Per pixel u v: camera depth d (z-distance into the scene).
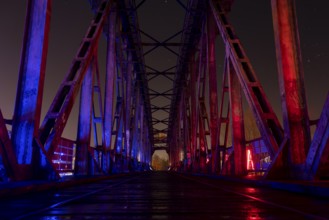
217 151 13.48
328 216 3.18
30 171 7.02
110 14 17.03
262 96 8.98
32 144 7.15
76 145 11.34
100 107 13.48
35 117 7.23
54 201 4.46
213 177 13.23
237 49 11.05
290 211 3.52
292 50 7.71
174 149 49.44
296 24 7.86
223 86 12.84
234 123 11.41
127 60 24.36
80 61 10.08
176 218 3.11
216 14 13.48
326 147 5.99
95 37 11.28
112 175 13.88
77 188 7.18
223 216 3.22
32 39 7.56
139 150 36.78
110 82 16.30
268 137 7.88
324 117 5.93
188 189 6.95
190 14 20.16
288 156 7.34
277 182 6.41
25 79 7.41
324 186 4.93
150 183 9.62
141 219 3.07
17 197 4.98
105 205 4.12
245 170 10.98
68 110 8.56
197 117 20.64
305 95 7.52
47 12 7.67
